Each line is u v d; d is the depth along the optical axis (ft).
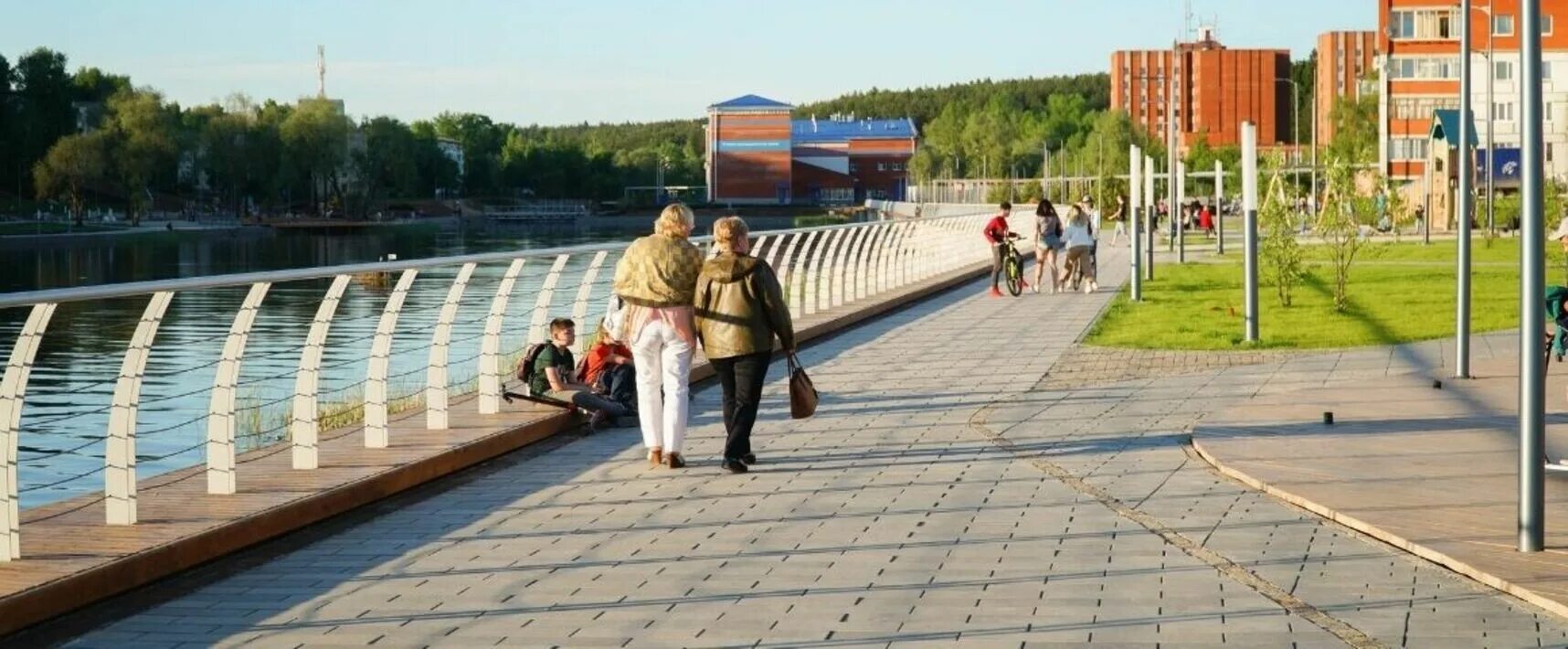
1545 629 20.81
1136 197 86.33
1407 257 134.51
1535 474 24.64
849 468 34.04
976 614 21.75
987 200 434.71
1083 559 25.03
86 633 21.49
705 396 46.93
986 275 115.75
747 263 33.91
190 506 27.61
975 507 29.45
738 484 32.42
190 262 259.80
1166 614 21.63
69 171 343.26
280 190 436.76
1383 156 254.47
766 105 602.85
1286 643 20.18
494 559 25.72
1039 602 22.36
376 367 34.32
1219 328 68.08
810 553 25.77
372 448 34.14
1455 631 20.74
